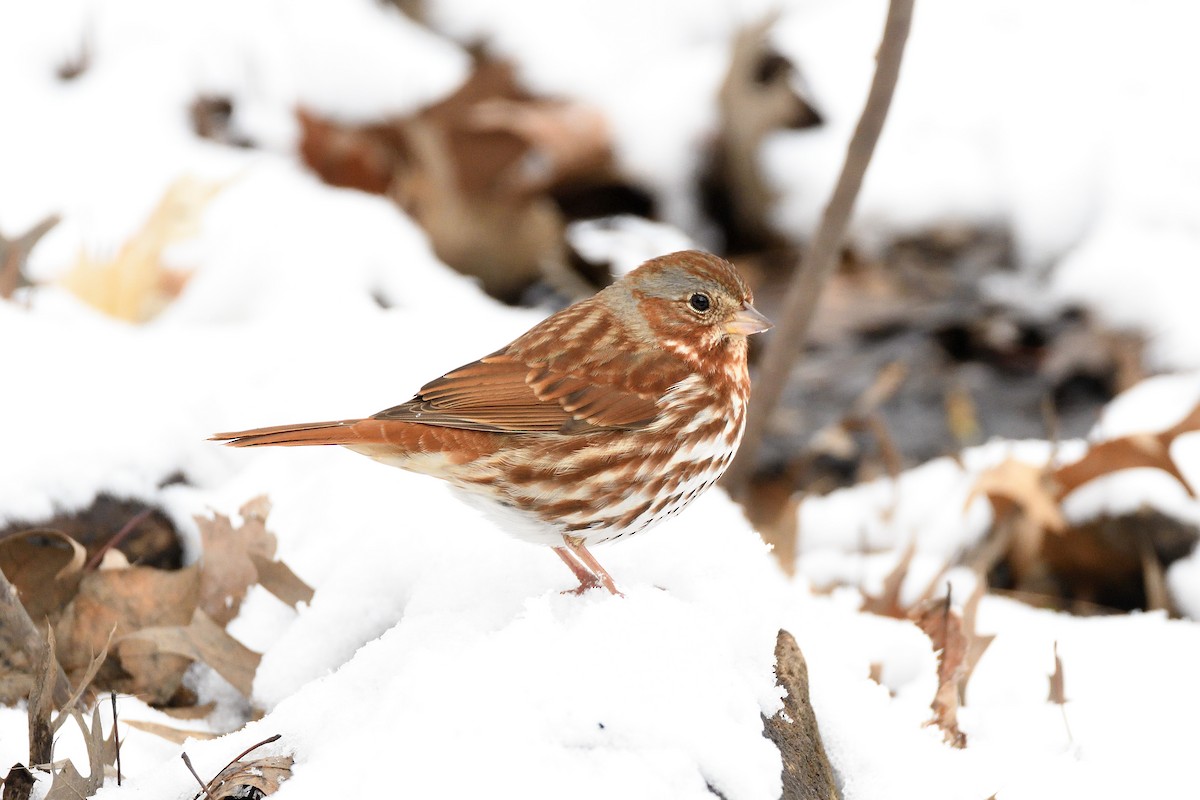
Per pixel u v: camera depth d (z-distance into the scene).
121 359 9.73
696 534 8.20
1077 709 8.36
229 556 8.03
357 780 5.65
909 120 17.00
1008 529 11.24
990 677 8.96
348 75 16.66
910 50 17.66
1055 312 15.56
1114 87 17.16
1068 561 11.23
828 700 7.12
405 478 8.77
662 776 5.80
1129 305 15.36
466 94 16.14
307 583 8.16
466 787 5.61
